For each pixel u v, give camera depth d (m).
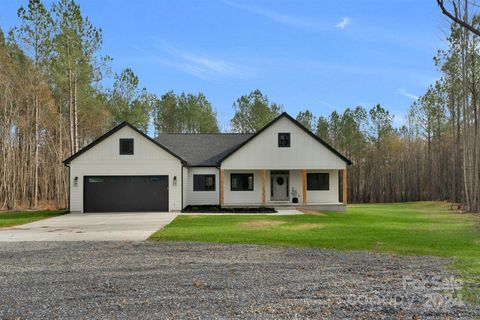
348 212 26.17
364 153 55.38
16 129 35.84
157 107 52.62
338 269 8.88
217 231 15.55
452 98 35.06
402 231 15.67
